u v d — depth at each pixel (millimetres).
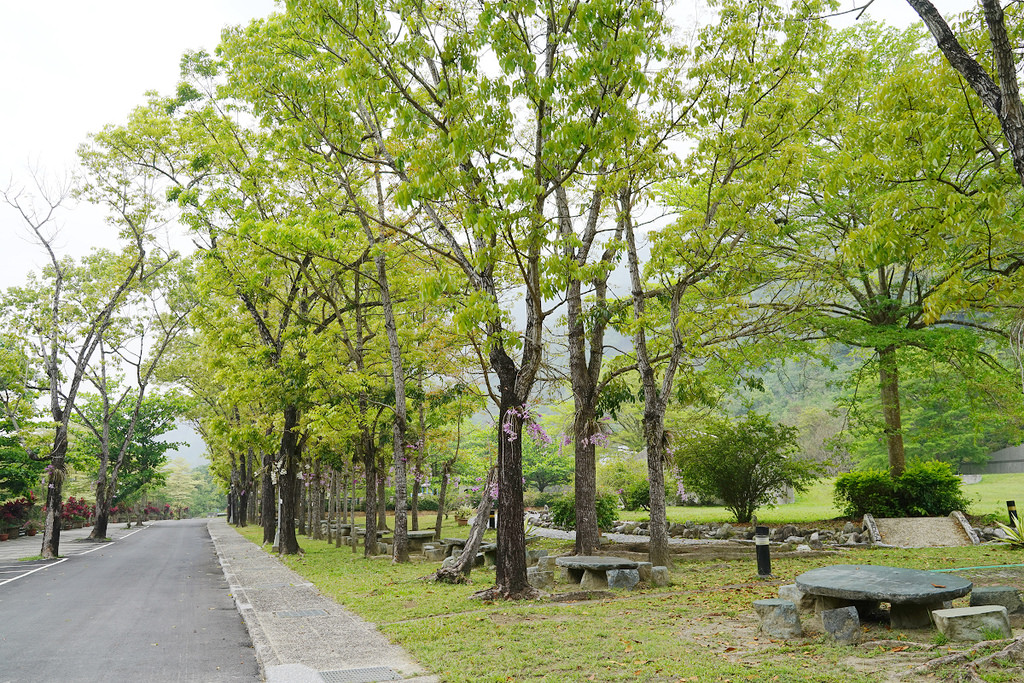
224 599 13656
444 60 10398
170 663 8031
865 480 20500
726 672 6273
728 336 16250
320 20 11758
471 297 9750
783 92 13422
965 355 19031
